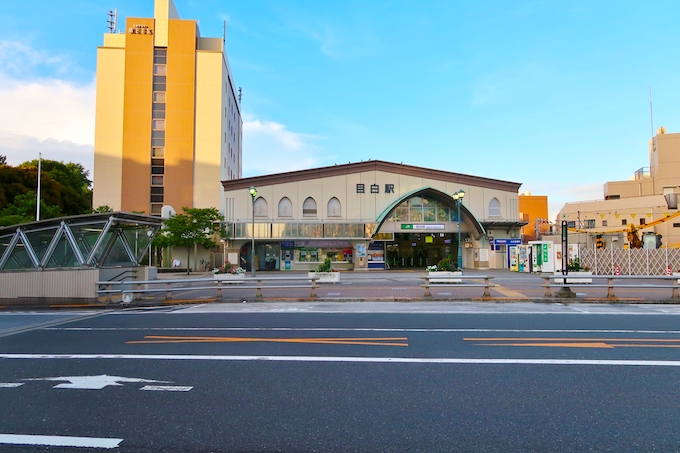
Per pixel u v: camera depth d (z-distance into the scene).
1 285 15.80
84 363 6.97
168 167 53.50
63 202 42.25
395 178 42.56
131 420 4.54
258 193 41.41
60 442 4.01
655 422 4.37
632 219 58.62
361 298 15.47
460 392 5.33
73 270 15.68
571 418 4.48
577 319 11.03
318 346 7.98
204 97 54.88
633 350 7.46
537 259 32.25
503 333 9.10
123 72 53.78
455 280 19.98
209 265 46.44
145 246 19.22
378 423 4.39
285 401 5.07
